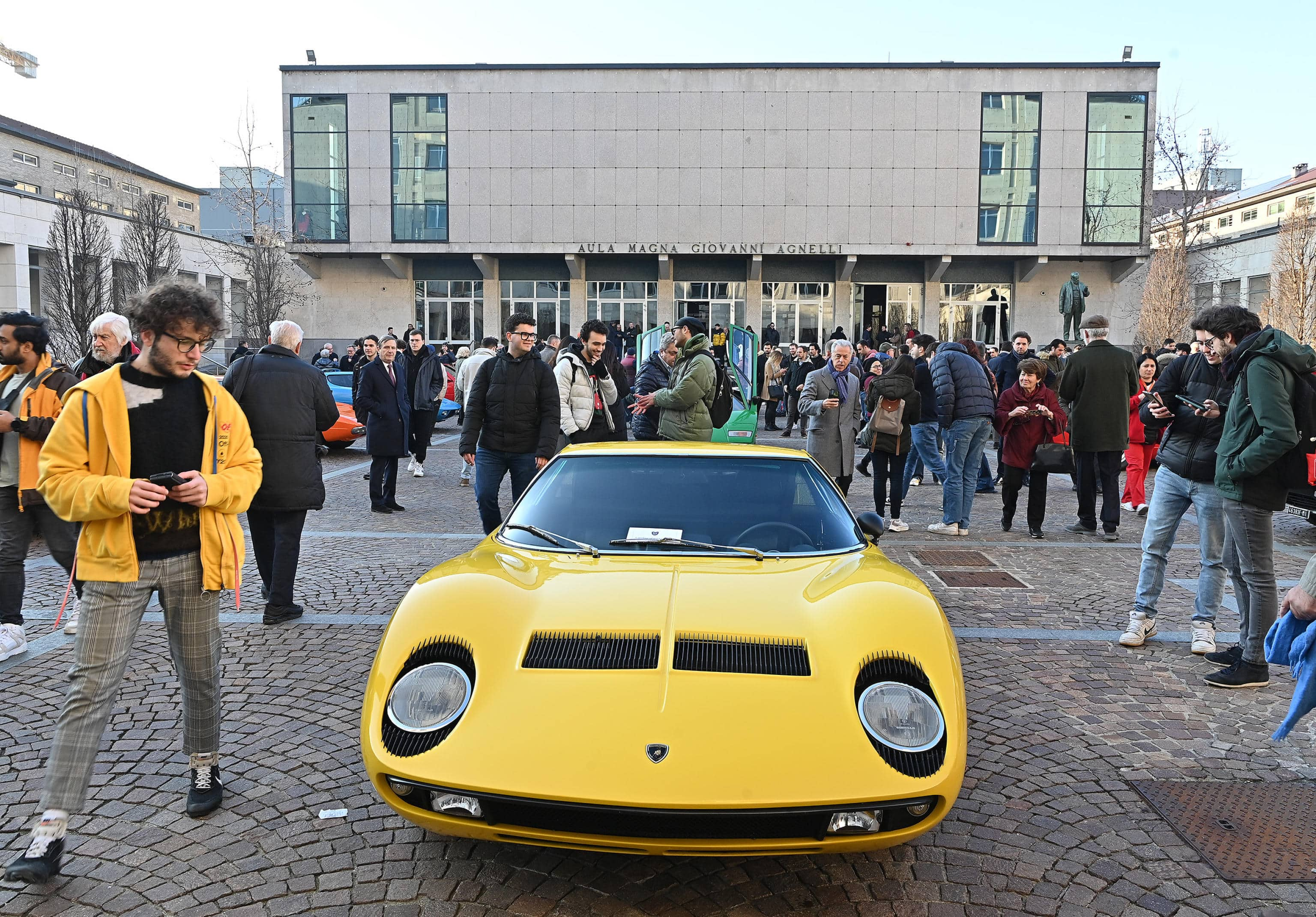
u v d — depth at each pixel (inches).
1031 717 164.9
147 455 114.2
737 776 93.6
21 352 188.5
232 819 123.4
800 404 337.1
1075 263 1403.8
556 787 93.0
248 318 1327.5
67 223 1082.7
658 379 339.9
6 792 130.6
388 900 104.7
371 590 250.2
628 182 1360.7
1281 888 109.3
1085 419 331.9
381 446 376.8
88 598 113.3
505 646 109.7
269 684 177.3
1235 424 176.4
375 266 1435.8
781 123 1346.0
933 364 348.2
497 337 1443.2
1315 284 1408.7
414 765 98.0
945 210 1344.7
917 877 111.1
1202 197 1549.0
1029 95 1333.7
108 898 104.5
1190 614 236.4
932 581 268.5
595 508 150.2
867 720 101.2
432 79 1353.3
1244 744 153.4
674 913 103.2
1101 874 112.0
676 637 110.7
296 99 1360.7
